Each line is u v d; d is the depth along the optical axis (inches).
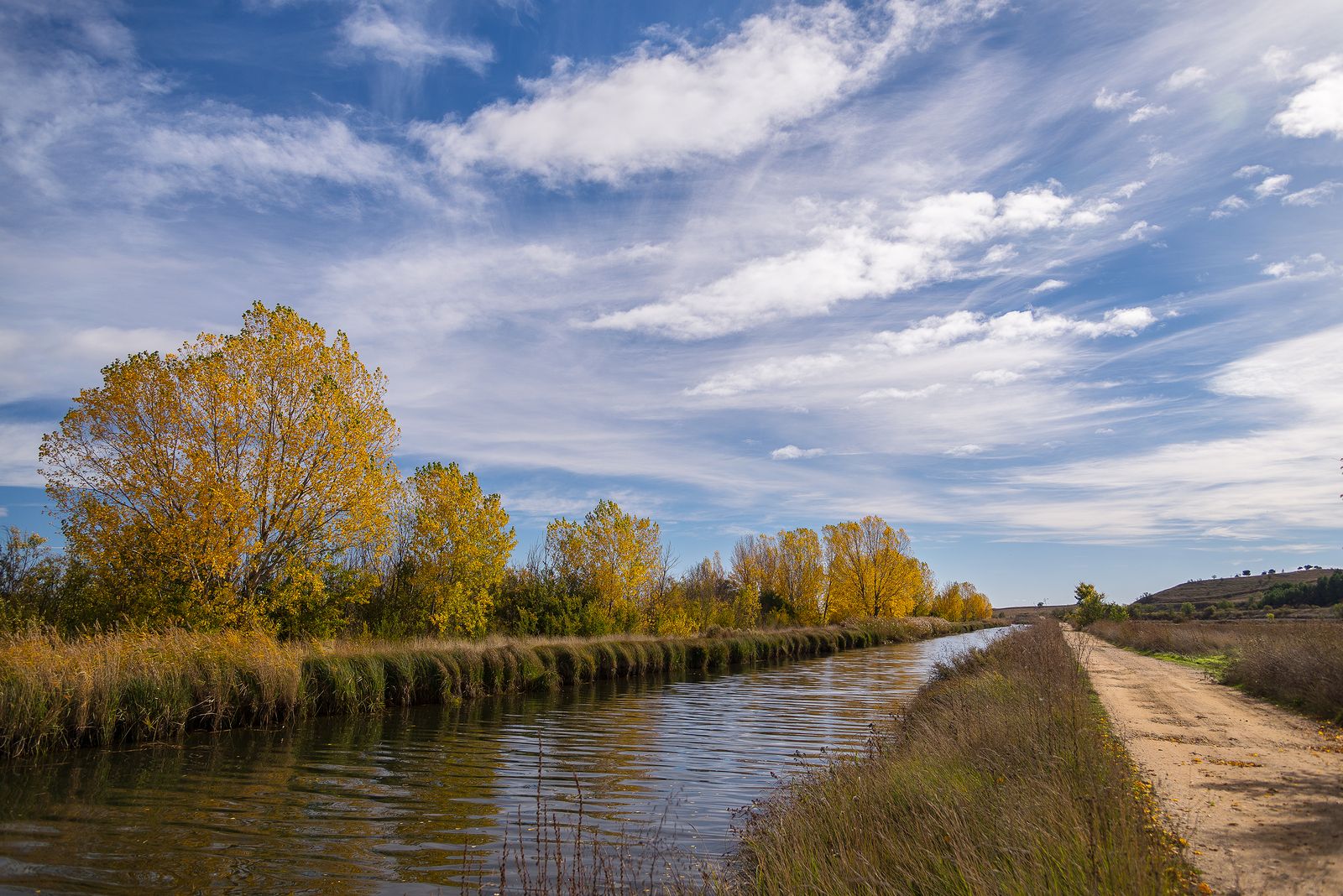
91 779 485.1
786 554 2790.4
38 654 601.9
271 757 574.2
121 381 876.6
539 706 910.4
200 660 703.1
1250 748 474.3
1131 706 676.7
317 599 976.9
